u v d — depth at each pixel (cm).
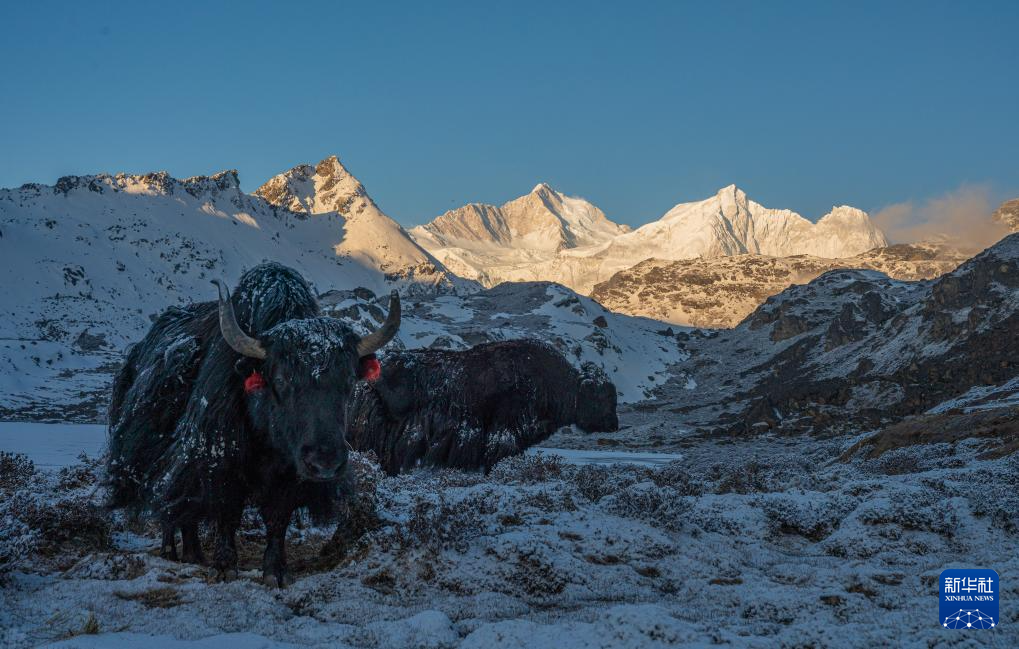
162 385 733
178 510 689
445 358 1538
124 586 658
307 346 636
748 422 5728
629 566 790
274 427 652
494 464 1497
